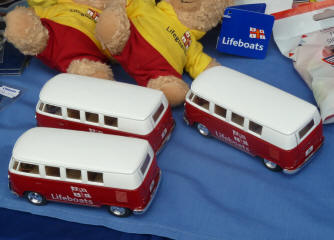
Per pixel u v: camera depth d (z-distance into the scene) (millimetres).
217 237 568
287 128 580
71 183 568
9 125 681
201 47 729
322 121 649
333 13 733
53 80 641
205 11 692
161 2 721
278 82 718
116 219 585
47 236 591
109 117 608
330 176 615
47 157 564
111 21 661
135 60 681
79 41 694
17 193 598
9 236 593
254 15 706
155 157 593
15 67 738
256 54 742
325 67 690
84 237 589
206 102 630
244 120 601
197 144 654
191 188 604
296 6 754
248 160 635
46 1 751
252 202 595
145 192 572
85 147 569
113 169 552
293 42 740
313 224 574
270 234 569
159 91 626
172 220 583
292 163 598
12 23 673
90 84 632
